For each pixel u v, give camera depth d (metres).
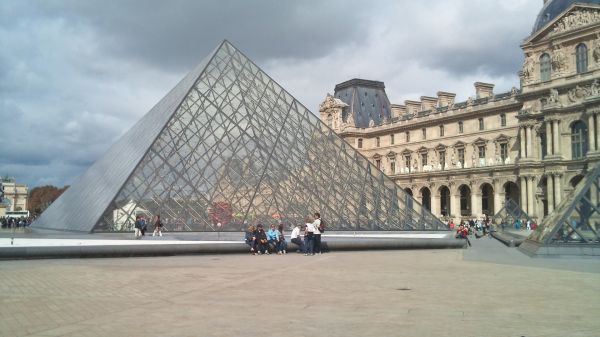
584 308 17.92
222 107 61.41
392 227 58.59
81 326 15.05
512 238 58.03
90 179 64.12
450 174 154.12
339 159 62.81
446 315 16.72
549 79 124.62
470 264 33.44
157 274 27.19
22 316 16.41
